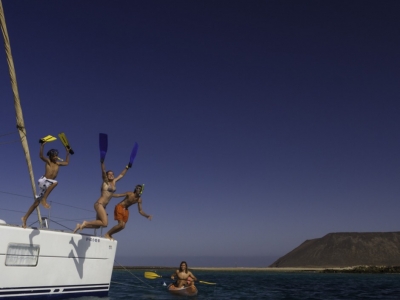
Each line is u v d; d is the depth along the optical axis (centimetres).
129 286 2230
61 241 1077
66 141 1069
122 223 1252
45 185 1002
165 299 1599
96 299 1225
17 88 1184
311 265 10138
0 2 1118
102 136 1129
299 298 1911
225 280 3744
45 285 1029
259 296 1956
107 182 1148
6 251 924
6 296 927
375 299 1909
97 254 1223
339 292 2342
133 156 1212
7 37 1152
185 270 2012
